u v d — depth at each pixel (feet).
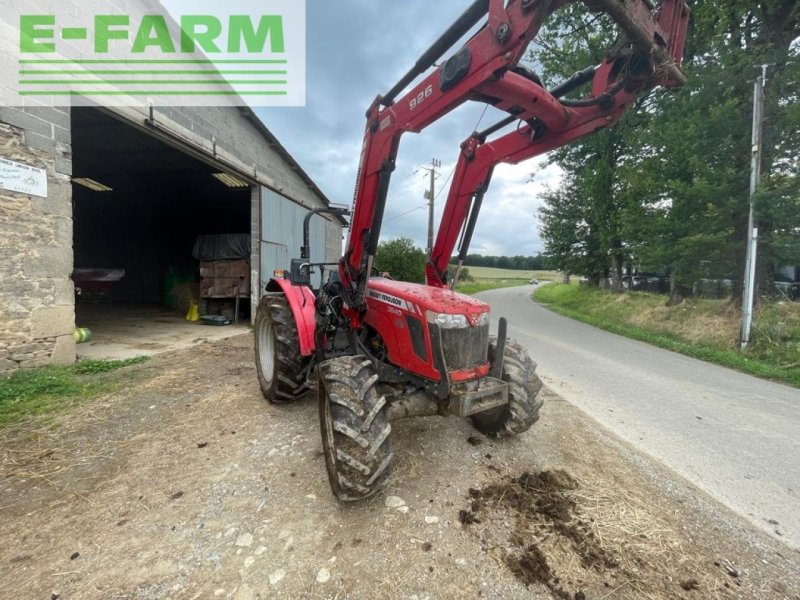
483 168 10.79
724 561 6.43
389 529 6.81
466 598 5.47
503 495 7.90
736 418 13.60
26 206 14.92
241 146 29.07
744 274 28.35
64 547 6.25
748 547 6.82
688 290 37.37
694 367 21.93
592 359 22.93
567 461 9.58
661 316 35.19
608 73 8.31
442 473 8.68
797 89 26.18
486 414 10.37
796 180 24.39
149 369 16.53
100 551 6.17
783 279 34.86
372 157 9.26
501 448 9.98
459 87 7.14
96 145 28.86
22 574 5.70
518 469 9.04
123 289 50.57
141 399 12.84
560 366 20.86
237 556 6.11
